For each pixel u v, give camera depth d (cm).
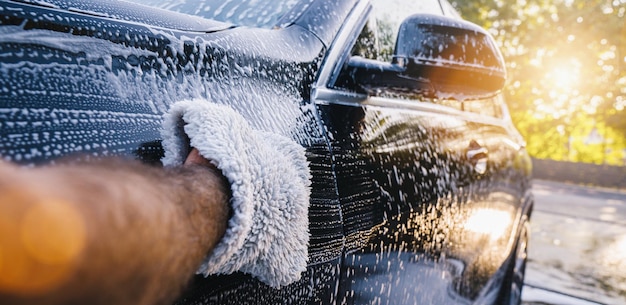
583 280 388
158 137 64
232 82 81
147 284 35
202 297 62
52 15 63
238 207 54
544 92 1811
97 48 65
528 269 413
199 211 47
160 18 79
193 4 131
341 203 94
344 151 101
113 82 64
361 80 117
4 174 28
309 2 122
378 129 118
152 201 37
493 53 124
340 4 128
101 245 29
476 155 172
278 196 67
